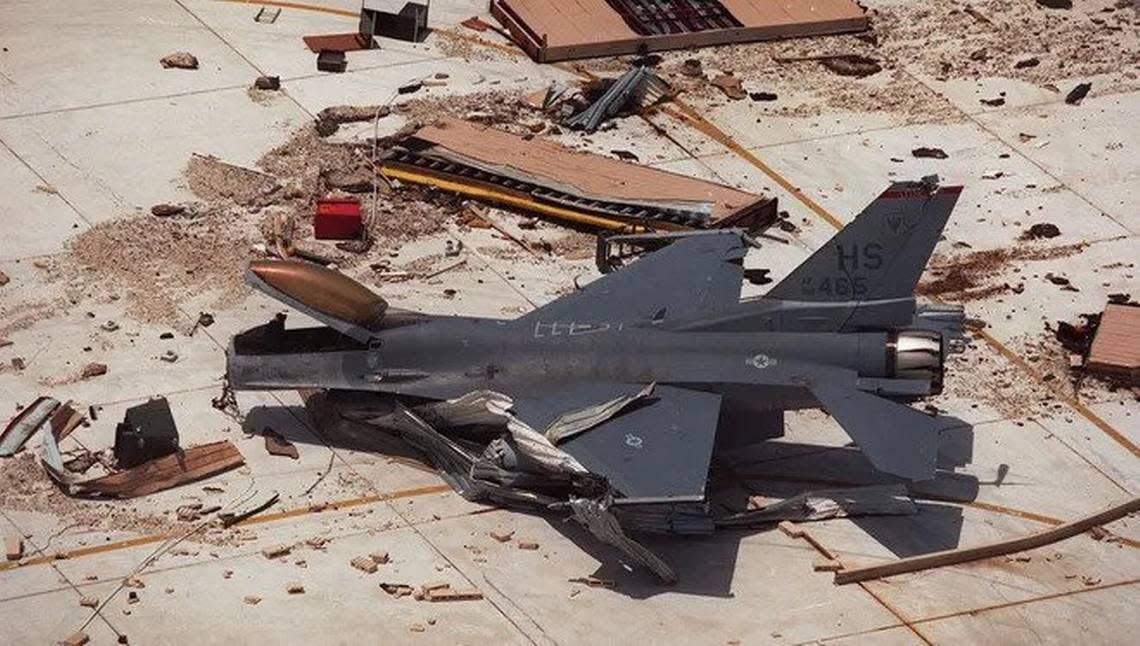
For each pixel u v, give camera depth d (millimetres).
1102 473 110000
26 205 126750
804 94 146375
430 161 133000
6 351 113438
